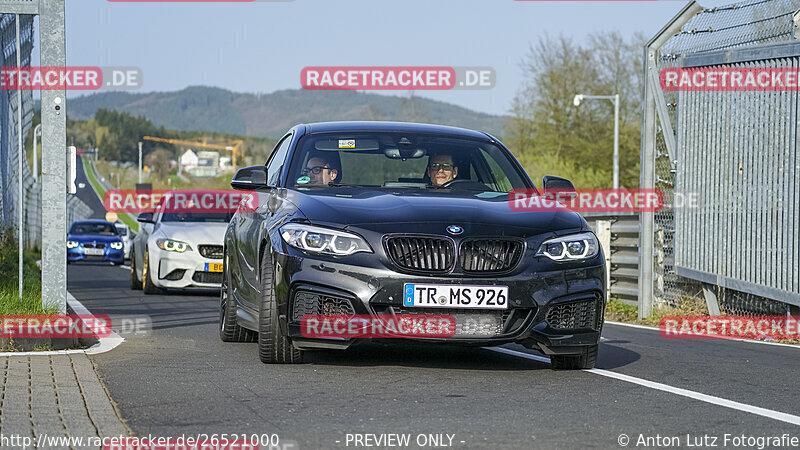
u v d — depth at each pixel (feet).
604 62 283.38
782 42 51.62
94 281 99.60
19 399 28.09
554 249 34.55
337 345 33.94
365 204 35.60
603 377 34.55
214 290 87.81
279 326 34.88
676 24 65.67
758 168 54.34
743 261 55.77
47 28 41.32
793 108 50.80
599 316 35.40
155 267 78.18
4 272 57.72
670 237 65.36
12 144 66.85
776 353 44.45
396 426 25.49
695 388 32.40
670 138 65.16
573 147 277.03
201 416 26.63
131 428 25.03
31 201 129.18
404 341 33.83
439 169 40.68
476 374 34.76
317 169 40.22
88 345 41.52
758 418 27.14
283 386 31.45
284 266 34.22
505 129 292.61
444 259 33.45
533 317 33.86
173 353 39.60
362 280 33.24
